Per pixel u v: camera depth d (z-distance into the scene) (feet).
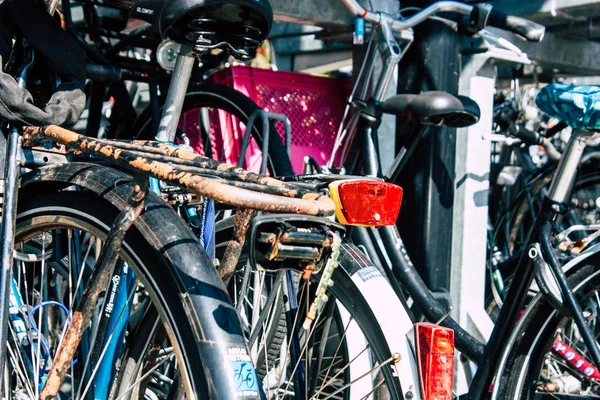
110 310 6.54
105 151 5.40
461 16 10.30
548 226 8.32
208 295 5.17
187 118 11.52
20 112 6.27
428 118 8.91
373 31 10.12
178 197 7.02
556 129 10.36
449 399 5.90
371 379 7.35
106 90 11.98
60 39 7.30
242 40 6.76
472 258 10.78
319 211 4.96
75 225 6.06
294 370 6.67
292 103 11.31
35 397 6.54
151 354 6.45
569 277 8.24
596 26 11.91
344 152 10.46
